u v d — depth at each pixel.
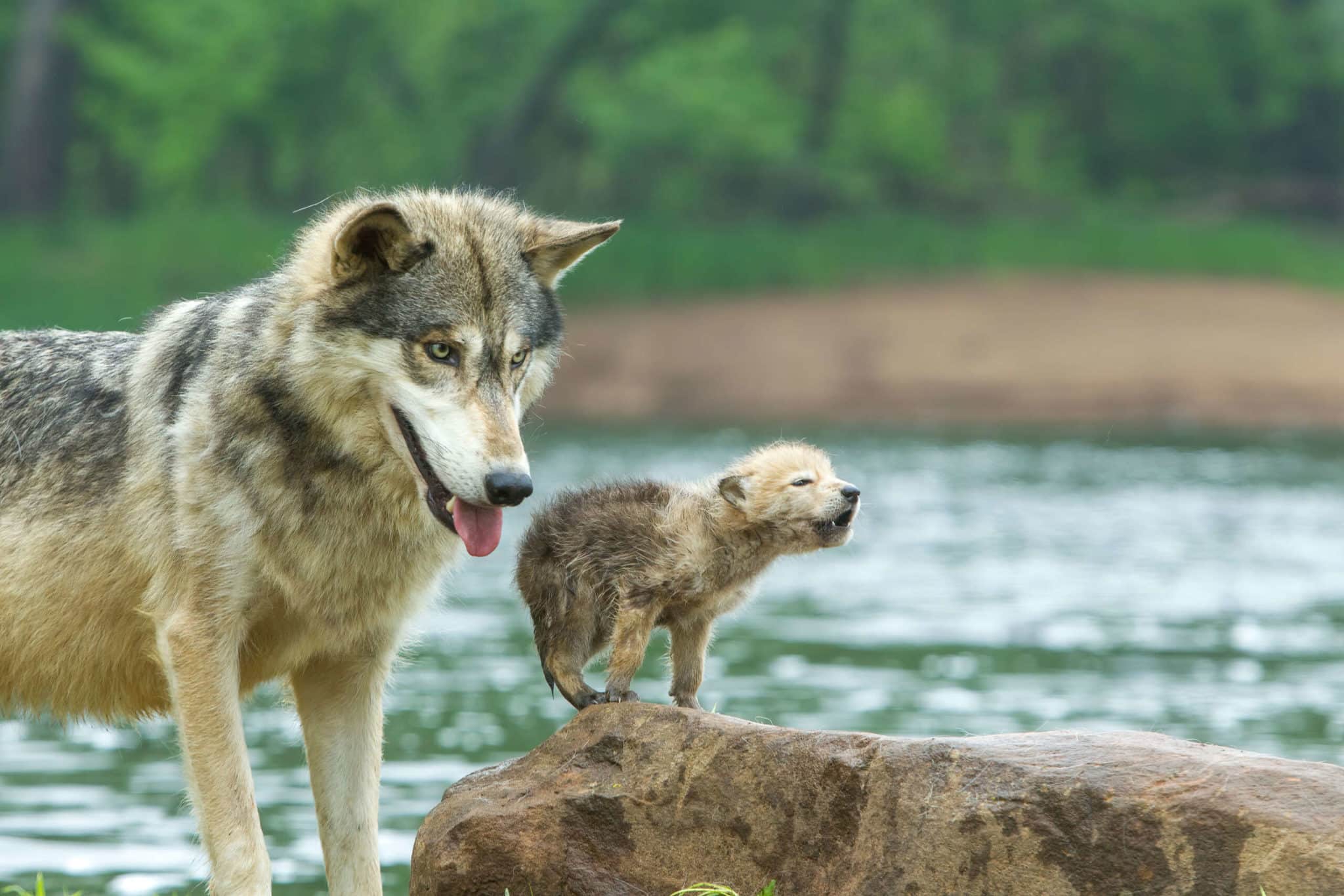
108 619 6.83
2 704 7.21
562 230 6.77
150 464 6.61
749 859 5.74
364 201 6.80
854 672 14.48
